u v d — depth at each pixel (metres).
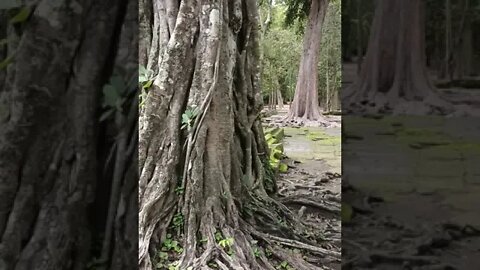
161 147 3.35
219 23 3.41
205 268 3.07
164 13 3.45
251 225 3.70
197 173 3.36
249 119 4.31
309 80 13.65
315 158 6.75
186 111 3.37
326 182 5.52
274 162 5.69
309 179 5.54
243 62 4.09
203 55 3.41
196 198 3.37
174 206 3.36
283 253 3.44
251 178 4.14
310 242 3.74
